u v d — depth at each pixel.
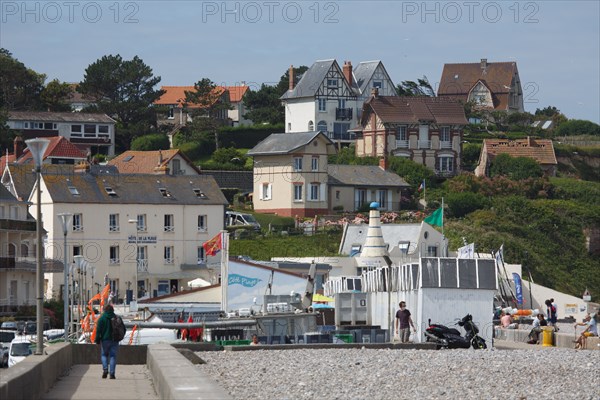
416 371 97.75
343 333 136.75
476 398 81.56
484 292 143.88
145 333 137.38
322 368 98.94
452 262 144.75
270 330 142.62
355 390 83.88
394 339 149.62
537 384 90.88
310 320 146.00
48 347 98.75
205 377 65.81
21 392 62.91
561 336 148.88
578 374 98.81
